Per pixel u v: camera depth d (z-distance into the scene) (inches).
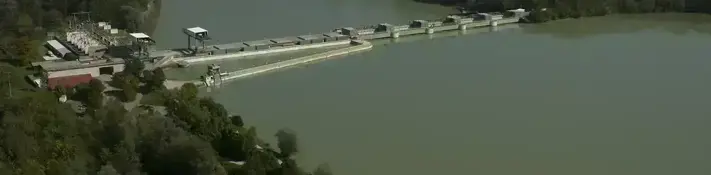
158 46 7101.4
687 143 4261.8
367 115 4717.0
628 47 7209.6
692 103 5078.7
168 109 4244.6
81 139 3344.0
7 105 3491.6
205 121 3818.9
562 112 4840.1
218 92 5334.6
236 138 3673.7
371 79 5767.7
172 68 5964.6
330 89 5433.1
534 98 5182.1
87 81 4874.5
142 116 3809.1
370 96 5211.6
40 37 6732.3
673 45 7337.6
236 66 6131.9
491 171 3786.9
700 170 3850.9
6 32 6599.4
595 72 6028.5
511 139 4281.5
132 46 6053.2
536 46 7298.2
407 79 5762.8
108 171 2906.0
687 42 7534.5
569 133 4404.5
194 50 6446.9
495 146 4153.5
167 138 3420.3
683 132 4458.7
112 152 3235.7
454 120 4635.8
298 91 5364.2
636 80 5743.1
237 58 6437.0
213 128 3804.1
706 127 4552.2
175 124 3703.3
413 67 6245.1
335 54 6742.1
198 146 3270.2
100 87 4562.0
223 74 5664.4
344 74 5964.6
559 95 5270.7
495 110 4874.5
